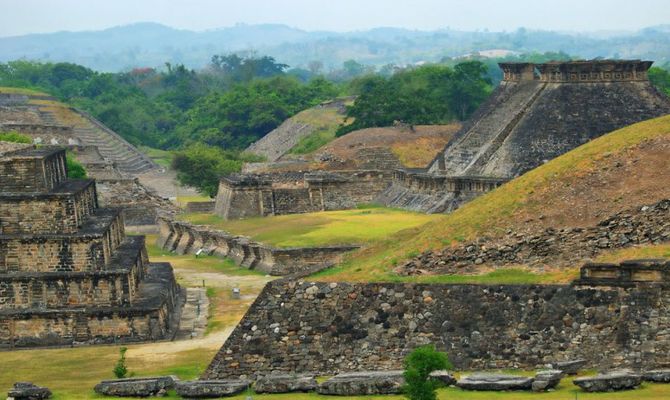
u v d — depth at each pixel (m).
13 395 110.44
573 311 113.38
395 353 116.88
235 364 119.00
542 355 113.06
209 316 171.38
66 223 163.25
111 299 160.00
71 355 147.62
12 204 162.75
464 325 116.19
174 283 189.88
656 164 127.38
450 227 129.62
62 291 160.12
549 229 124.38
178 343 151.88
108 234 170.88
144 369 132.62
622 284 112.12
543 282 116.56
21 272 161.38
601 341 111.50
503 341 114.62
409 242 131.62
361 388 105.12
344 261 134.25
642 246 119.81
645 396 96.12
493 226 126.81
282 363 118.62
